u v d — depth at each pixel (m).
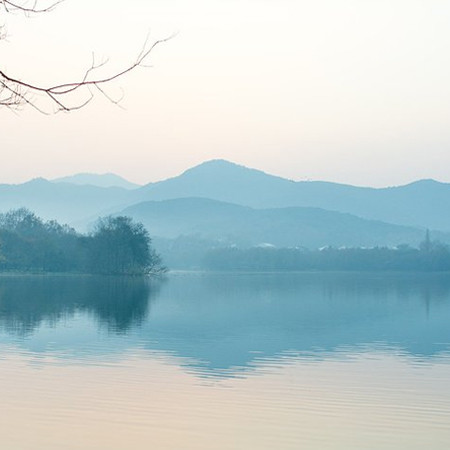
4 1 14.88
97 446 35.28
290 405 43.12
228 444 35.81
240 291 170.25
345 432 37.69
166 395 45.25
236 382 49.72
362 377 51.88
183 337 75.31
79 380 49.22
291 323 92.62
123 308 112.88
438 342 72.19
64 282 191.75
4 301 122.38
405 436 37.16
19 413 40.50
